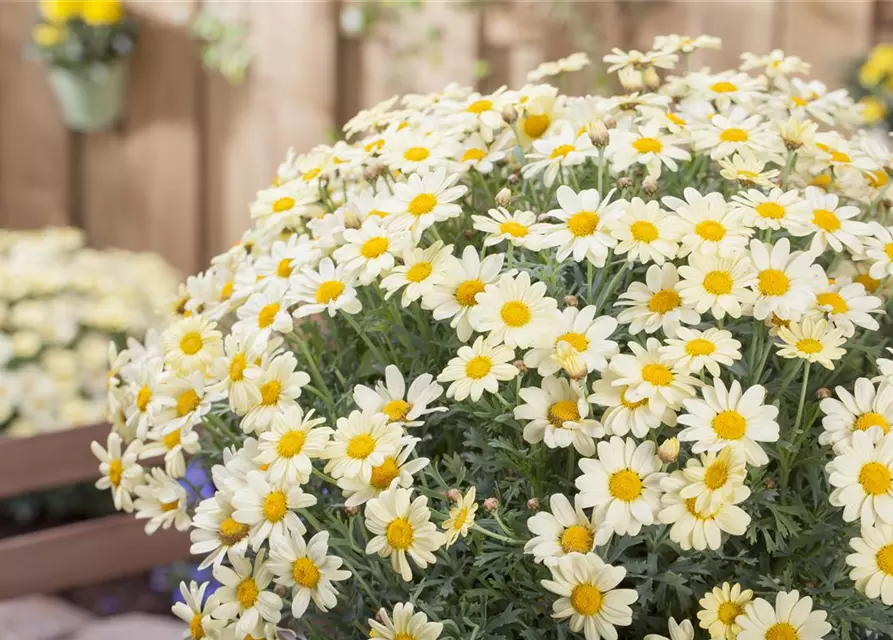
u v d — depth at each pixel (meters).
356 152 0.96
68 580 1.21
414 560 0.84
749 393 0.78
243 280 0.93
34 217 2.78
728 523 0.77
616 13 2.35
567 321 0.82
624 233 0.83
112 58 2.61
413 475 0.88
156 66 2.70
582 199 0.84
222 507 0.85
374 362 0.91
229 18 2.59
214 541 0.84
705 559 0.82
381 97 2.54
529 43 2.42
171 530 1.26
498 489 0.84
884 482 0.77
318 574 0.81
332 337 0.94
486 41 2.45
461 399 0.82
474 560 0.84
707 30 2.23
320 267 0.88
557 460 0.85
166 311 1.01
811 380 0.86
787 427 0.84
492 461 0.84
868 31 2.05
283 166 1.02
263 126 2.63
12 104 2.71
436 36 2.46
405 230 0.85
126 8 2.67
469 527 0.79
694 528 0.77
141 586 1.95
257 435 0.90
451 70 2.46
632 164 0.92
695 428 0.78
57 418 1.91
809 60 2.10
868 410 0.79
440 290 0.83
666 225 0.83
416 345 0.89
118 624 1.44
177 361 0.89
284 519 0.81
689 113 0.96
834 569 0.82
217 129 2.70
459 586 0.85
